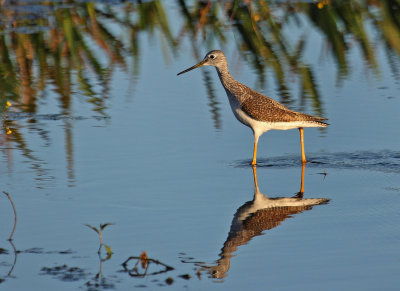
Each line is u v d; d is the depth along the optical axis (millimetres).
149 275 8531
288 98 17062
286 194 11648
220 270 8648
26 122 15789
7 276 8484
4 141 14438
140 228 10039
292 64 20109
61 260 8961
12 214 10562
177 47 21812
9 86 18422
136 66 20219
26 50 21562
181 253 9195
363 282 8227
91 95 17828
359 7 24922
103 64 20500
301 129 13797
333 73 19125
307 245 9391
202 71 20094
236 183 12188
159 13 23141
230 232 9914
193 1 27047
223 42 22281
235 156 13773
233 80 14805
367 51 21281
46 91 18312
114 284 8273
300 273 8516
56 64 20672
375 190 11719
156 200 11234
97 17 24859
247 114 14102
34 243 9484
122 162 13141
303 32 23406
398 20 22078
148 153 13695
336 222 10250
